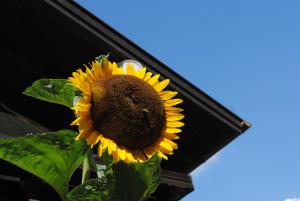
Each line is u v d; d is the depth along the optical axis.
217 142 9.52
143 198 1.79
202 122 9.16
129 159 1.79
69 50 7.25
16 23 6.81
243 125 9.27
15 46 7.16
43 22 6.78
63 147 1.78
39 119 7.70
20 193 5.20
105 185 1.75
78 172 5.54
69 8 6.75
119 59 7.46
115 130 1.83
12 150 1.74
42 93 1.93
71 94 1.95
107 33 7.18
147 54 7.81
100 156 1.78
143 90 1.94
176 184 7.74
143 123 1.88
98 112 1.83
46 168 1.81
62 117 7.88
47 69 7.46
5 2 6.46
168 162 9.63
